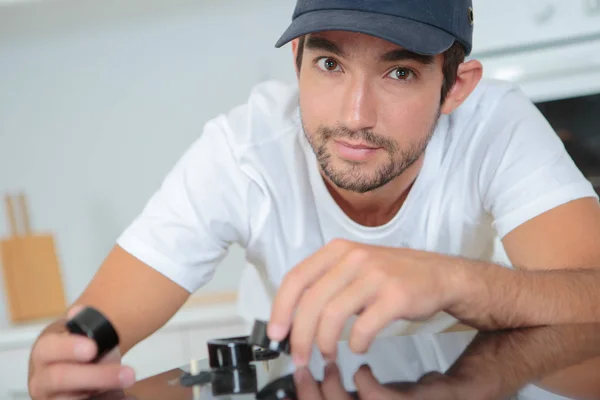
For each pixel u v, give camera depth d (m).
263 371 0.61
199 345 2.07
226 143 1.21
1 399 2.06
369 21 0.94
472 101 1.19
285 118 1.23
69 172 2.47
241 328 2.07
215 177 1.18
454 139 1.17
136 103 2.46
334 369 0.61
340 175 1.00
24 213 2.35
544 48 2.02
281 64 2.43
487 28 2.04
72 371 0.62
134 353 2.06
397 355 0.66
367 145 0.97
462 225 1.21
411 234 1.22
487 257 1.34
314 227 1.22
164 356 2.07
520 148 1.14
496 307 0.77
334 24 0.93
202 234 1.15
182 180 1.17
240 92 2.45
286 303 0.67
